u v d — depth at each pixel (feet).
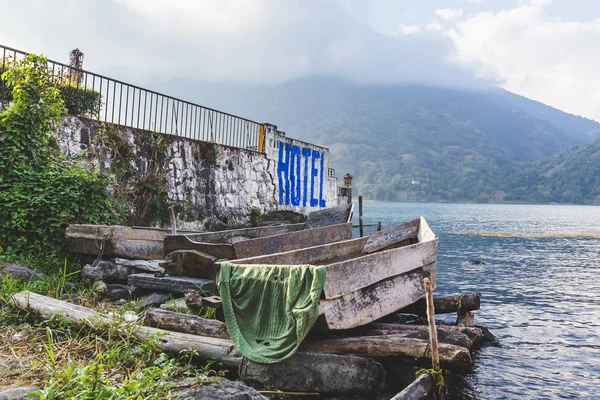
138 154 41.37
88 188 30.63
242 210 54.08
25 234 28.81
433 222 224.12
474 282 55.42
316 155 70.23
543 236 138.72
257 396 14.40
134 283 25.48
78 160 35.58
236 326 18.03
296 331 17.07
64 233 28.91
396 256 23.31
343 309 19.33
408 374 19.72
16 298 20.42
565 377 23.82
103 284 25.17
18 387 13.74
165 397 13.89
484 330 30.50
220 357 17.56
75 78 40.96
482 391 21.67
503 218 282.15
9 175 29.78
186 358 17.81
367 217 273.13
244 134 56.59
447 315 35.17
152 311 20.03
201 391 14.12
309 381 17.03
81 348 17.61
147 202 41.27
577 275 62.54
